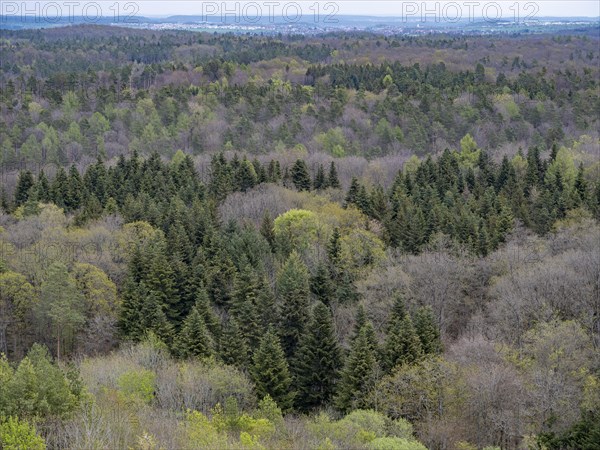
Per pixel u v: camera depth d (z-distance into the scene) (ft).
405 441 122.72
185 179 338.75
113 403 129.49
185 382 149.48
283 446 125.90
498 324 184.44
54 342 208.33
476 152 398.21
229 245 247.50
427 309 180.96
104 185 325.42
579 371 143.84
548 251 230.89
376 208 296.51
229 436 126.11
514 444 139.95
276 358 166.40
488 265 220.84
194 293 222.69
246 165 345.31
